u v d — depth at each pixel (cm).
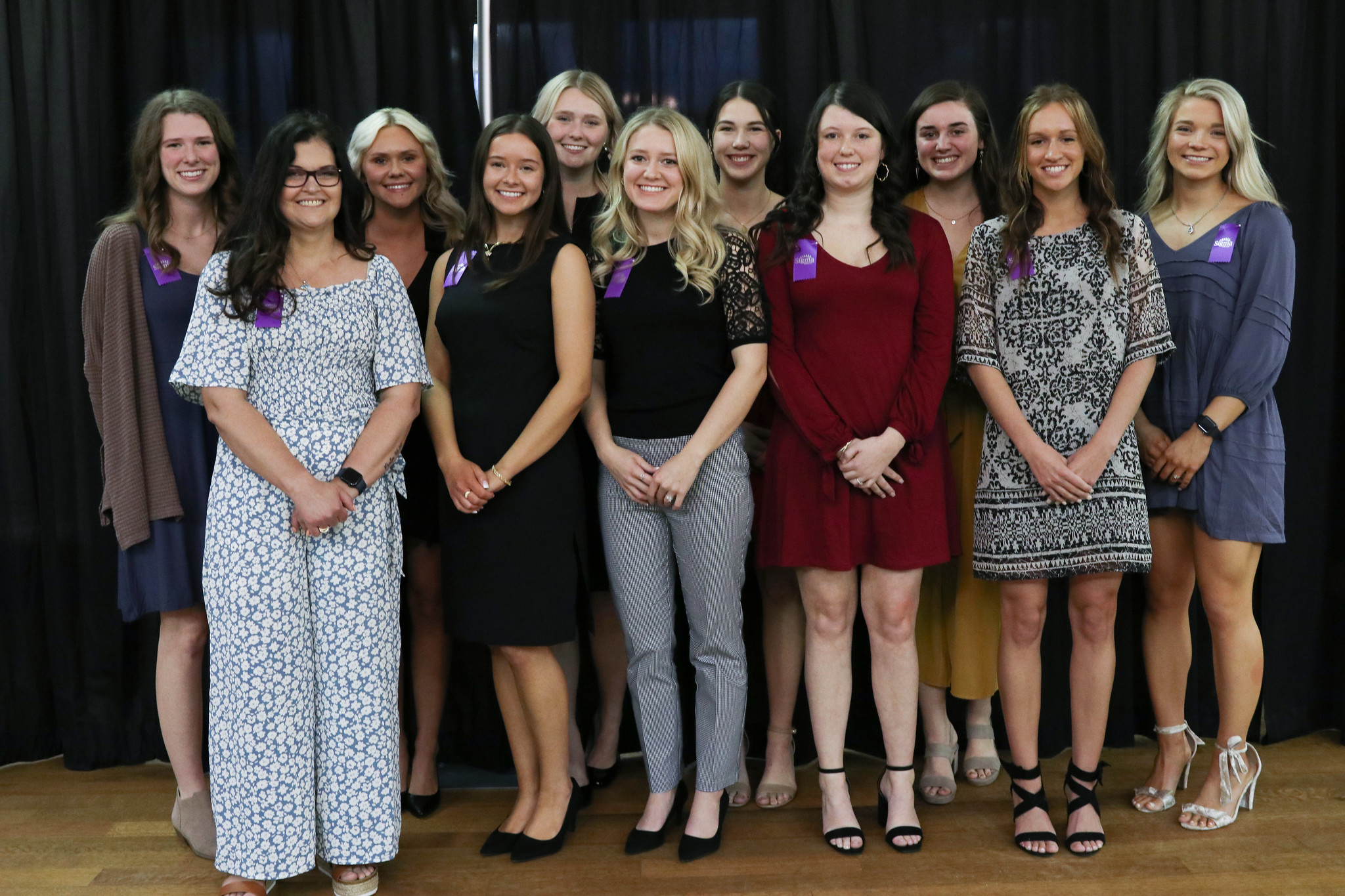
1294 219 319
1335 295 321
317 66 311
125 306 252
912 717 258
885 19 312
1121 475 247
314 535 218
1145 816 272
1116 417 244
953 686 281
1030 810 256
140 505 251
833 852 255
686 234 243
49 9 304
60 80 305
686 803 286
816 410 246
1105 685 253
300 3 315
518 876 245
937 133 276
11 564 314
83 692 316
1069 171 244
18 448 313
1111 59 312
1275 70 313
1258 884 235
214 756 227
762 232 258
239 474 223
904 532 248
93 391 257
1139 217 274
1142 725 330
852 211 254
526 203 243
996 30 317
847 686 260
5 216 307
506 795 298
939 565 276
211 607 224
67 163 306
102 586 313
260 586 219
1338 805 277
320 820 234
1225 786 265
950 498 260
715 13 315
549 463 245
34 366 313
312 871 250
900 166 261
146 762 321
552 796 257
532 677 250
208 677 298
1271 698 322
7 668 317
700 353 248
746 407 245
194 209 261
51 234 308
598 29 314
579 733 320
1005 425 249
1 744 317
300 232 227
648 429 248
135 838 267
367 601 229
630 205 250
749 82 290
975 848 256
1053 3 315
